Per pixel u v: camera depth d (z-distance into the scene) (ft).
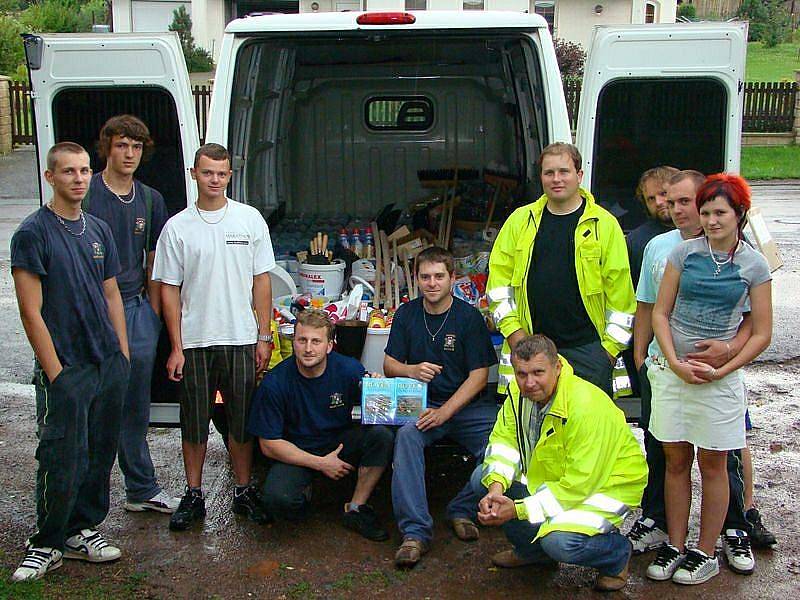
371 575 13.34
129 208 14.02
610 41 14.34
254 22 14.65
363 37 14.61
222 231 14.10
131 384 14.46
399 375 14.67
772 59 118.42
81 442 12.92
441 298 14.47
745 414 12.91
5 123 65.31
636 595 12.87
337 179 23.26
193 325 14.21
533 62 15.66
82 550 13.67
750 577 13.33
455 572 13.47
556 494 12.45
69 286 12.64
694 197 12.89
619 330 13.66
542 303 13.82
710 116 14.65
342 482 16.70
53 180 12.51
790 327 26.43
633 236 14.64
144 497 15.31
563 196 13.44
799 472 17.02
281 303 16.38
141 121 14.28
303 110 22.88
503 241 14.12
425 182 23.08
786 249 36.22
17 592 12.64
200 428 14.58
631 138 14.71
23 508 15.58
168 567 13.60
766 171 59.16
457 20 14.49
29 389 21.81
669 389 12.78
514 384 13.26
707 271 12.23
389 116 22.97
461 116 22.85
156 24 89.97
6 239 38.60
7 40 80.79
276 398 14.35
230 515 15.39
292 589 12.97
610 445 12.57
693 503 15.85
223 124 14.67
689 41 14.35
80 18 105.09
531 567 13.65
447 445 14.98
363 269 18.16
